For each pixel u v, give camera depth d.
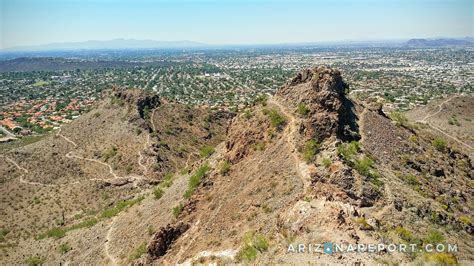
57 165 109.12
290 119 50.38
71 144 119.38
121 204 77.75
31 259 65.81
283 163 42.88
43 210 90.94
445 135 96.06
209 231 41.00
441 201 40.78
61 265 60.19
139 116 120.56
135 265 44.72
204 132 125.38
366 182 36.16
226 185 47.78
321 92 48.44
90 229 68.06
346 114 48.97
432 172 47.91
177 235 45.09
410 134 55.88
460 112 126.06
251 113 57.69
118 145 112.31
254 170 45.66
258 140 50.94
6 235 82.31
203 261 34.97
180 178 66.06
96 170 104.38
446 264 24.70
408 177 42.22
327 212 28.72
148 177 96.31
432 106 132.25
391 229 29.50
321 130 44.22
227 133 63.16
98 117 128.88
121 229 60.91
